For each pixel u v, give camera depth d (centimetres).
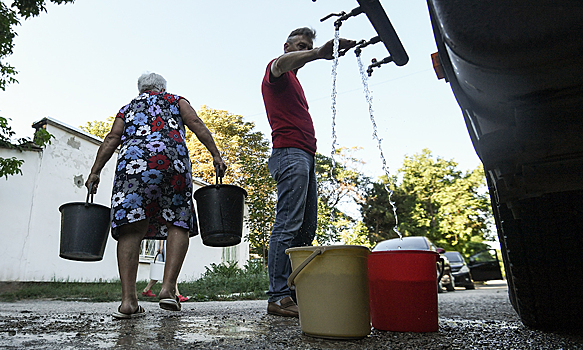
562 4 83
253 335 162
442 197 2733
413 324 173
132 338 150
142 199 215
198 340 148
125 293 219
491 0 90
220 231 236
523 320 175
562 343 145
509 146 108
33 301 498
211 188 239
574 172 107
